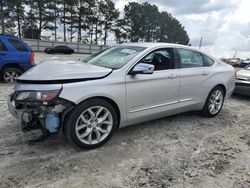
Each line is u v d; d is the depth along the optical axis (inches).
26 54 354.6
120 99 159.8
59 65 159.5
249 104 298.4
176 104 195.5
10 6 2108.8
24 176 125.6
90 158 145.0
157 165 141.6
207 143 173.8
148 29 3405.5
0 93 286.5
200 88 210.4
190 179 130.5
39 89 137.9
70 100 140.3
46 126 140.8
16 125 186.1
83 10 2549.2
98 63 180.7
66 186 119.9
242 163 149.2
